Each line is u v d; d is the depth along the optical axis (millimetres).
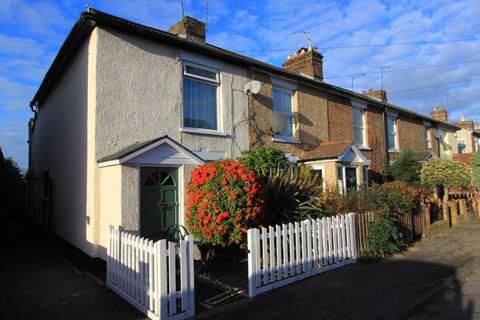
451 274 6609
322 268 6688
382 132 17109
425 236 10344
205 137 9586
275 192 7773
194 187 6738
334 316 4746
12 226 13828
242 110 10688
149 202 7270
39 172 14445
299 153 12516
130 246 5254
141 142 7914
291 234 6215
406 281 6184
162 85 8695
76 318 4660
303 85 12984
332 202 8609
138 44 8312
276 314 4809
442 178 13758
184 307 4664
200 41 11125
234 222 6285
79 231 8195
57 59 9641
